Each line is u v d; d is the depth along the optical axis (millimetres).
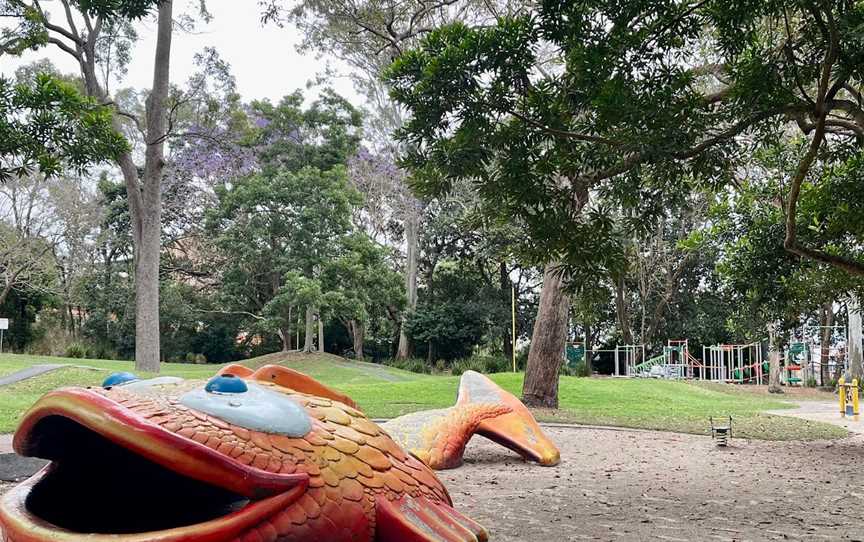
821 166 13398
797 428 16078
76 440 2383
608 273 9281
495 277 47781
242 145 28203
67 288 42375
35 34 18234
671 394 24891
